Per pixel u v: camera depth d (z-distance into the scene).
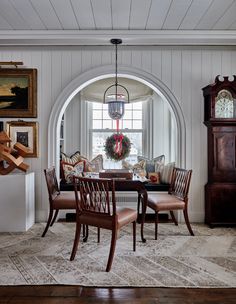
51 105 4.14
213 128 3.90
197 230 3.73
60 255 2.87
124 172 3.37
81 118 5.52
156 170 5.01
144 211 3.26
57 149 4.20
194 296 2.13
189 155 4.16
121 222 2.66
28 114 4.09
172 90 4.14
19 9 2.90
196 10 2.93
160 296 2.13
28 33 3.43
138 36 3.44
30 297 2.11
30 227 3.84
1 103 4.09
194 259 2.79
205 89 4.00
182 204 3.48
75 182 2.82
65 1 2.74
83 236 3.34
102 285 2.28
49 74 4.12
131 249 3.04
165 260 2.76
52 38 3.47
